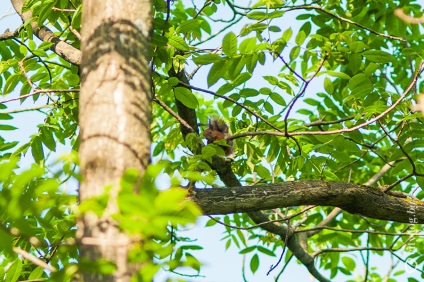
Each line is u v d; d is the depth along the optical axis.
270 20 10.94
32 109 11.37
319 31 14.12
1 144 11.39
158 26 9.89
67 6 10.95
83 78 6.63
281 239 13.10
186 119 11.29
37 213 4.69
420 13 13.12
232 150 11.94
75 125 11.99
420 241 14.80
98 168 6.02
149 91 6.71
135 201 4.27
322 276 13.33
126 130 6.25
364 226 15.91
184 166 11.00
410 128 10.62
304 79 9.90
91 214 5.69
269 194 9.38
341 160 11.09
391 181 15.37
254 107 11.52
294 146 12.49
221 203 9.12
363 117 10.27
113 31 6.74
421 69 9.06
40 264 4.95
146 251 4.98
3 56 12.01
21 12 11.45
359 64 10.58
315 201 9.66
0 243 4.58
